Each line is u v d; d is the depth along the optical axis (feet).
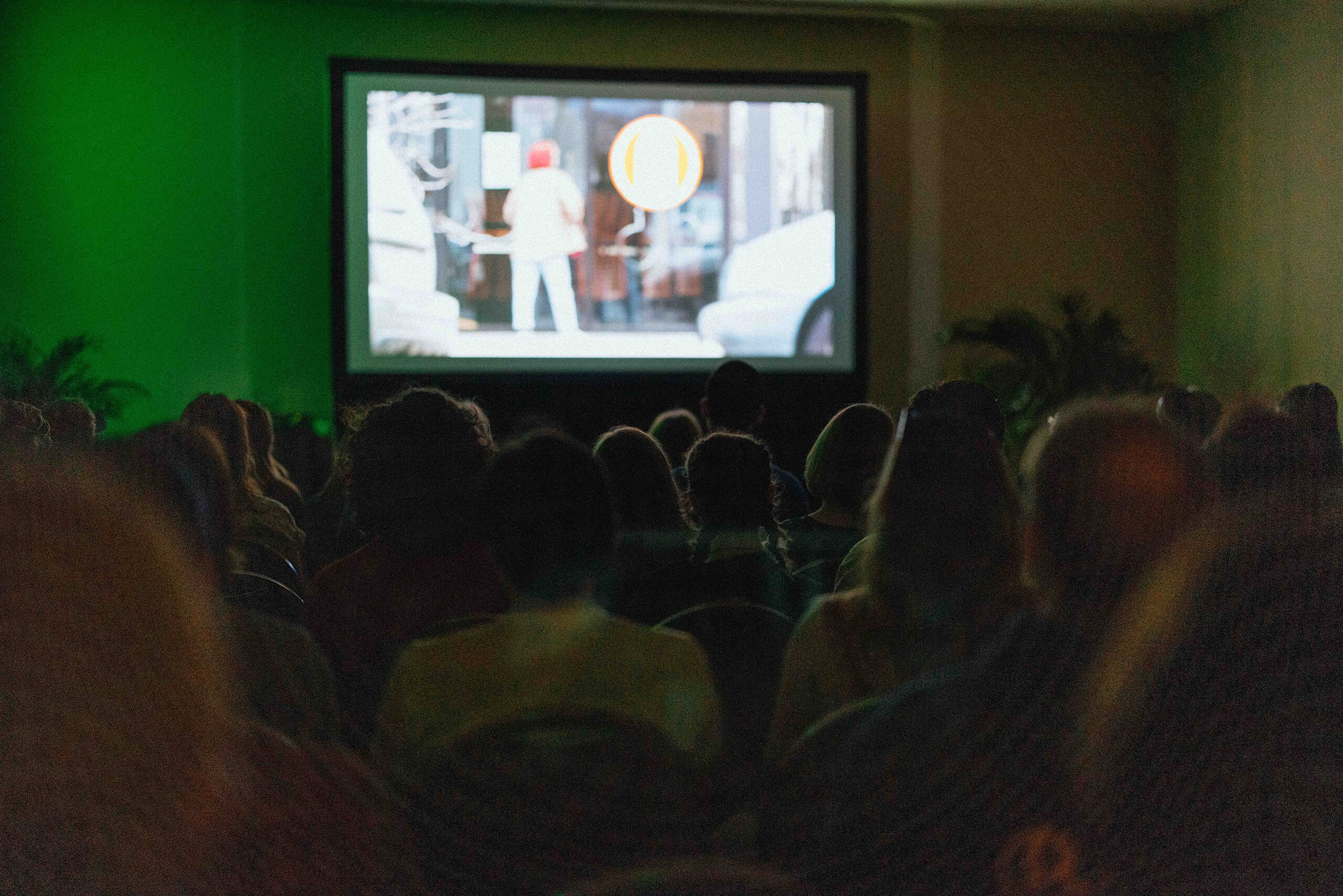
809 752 3.71
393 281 25.49
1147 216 29.14
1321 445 5.18
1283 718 2.84
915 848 3.29
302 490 21.11
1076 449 3.66
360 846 2.77
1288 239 24.93
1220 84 27.25
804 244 26.91
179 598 2.36
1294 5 24.61
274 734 2.78
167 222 25.59
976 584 4.08
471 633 4.12
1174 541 3.33
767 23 27.40
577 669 4.01
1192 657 2.93
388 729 4.08
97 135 25.21
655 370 26.48
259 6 25.62
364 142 25.21
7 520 2.21
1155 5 26.81
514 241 25.90
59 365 23.44
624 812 3.76
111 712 2.21
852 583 6.40
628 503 6.67
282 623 4.81
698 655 4.25
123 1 25.16
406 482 5.38
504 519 4.07
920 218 28.22
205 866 2.31
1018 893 3.10
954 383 8.25
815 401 27.09
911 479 4.20
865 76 26.58
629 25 26.86
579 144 26.05
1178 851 2.89
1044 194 28.66
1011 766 3.25
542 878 3.62
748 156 26.63
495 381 25.90
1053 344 26.73
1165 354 29.30
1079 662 3.41
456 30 26.22
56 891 2.17
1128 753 2.96
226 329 25.93
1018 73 28.37
